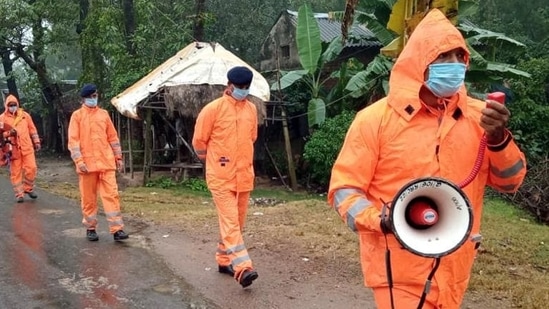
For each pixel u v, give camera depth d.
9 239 7.63
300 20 14.68
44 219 8.94
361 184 2.67
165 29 17.52
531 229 8.35
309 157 13.61
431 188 2.37
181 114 13.44
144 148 15.55
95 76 18.58
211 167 5.41
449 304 2.61
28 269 6.25
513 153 2.55
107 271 6.11
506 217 9.62
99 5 17.83
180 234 7.70
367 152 2.66
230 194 5.38
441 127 2.60
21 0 19.55
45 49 21.23
